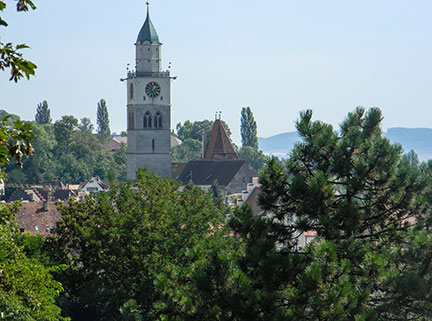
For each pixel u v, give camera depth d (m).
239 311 73.88
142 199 178.12
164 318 75.56
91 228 173.00
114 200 180.50
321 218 81.62
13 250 97.69
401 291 80.25
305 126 88.69
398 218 92.81
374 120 94.31
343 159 88.31
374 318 74.50
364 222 90.69
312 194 82.56
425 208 92.19
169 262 151.75
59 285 114.81
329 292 71.06
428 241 85.19
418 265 85.94
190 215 175.12
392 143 89.50
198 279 74.38
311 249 81.31
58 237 183.88
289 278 77.12
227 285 74.12
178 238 162.00
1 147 37.84
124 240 166.12
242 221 82.19
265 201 87.25
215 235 166.00
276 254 77.81
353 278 82.75
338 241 83.69
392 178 88.38
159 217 170.38
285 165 88.81
